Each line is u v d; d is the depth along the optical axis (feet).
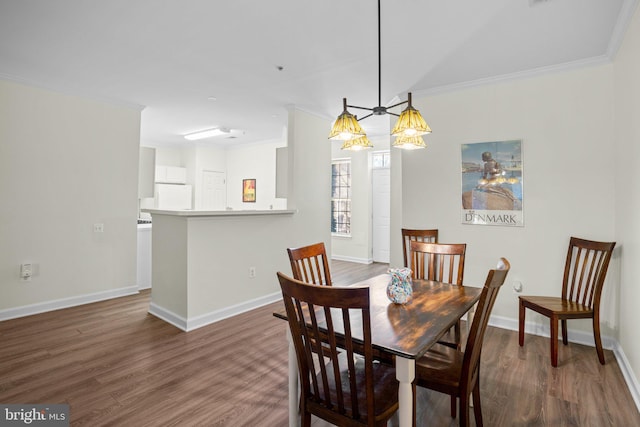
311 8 7.47
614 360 8.82
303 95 13.33
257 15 7.77
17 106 11.62
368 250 22.31
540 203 10.52
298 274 7.31
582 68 9.87
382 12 7.57
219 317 11.81
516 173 10.87
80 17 7.89
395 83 11.88
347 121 6.98
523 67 10.37
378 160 22.33
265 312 12.67
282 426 6.32
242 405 6.95
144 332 10.65
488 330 10.98
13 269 11.63
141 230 15.51
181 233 11.14
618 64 8.81
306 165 15.37
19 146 11.68
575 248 10.02
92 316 12.01
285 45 9.20
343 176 23.58
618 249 9.06
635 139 7.39
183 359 8.89
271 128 19.40
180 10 7.59
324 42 9.05
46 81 11.94
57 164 12.56
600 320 9.65
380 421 4.55
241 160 25.39
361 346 4.83
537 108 10.53
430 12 7.55
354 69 10.78
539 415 6.63
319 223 16.15
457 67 10.47
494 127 11.23
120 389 7.45
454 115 11.98
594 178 9.73
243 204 25.26
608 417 6.55
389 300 6.68
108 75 11.41
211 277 11.61
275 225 14.02
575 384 7.70
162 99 13.98
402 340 4.79
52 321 11.48
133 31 8.53
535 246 10.62
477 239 11.58
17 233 11.69
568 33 8.38
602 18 7.73
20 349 9.35
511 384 7.73
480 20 7.87
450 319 5.61
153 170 19.53
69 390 7.38
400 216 15.39
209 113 16.14
